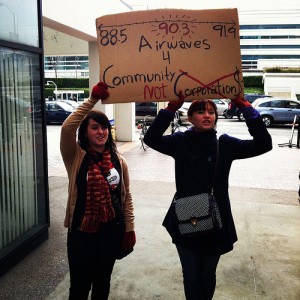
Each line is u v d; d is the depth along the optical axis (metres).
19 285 3.37
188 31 2.44
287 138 15.39
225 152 2.45
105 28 2.44
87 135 2.51
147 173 8.26
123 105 13.23
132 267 3.74
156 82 2.44
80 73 79.88
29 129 4.19
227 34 2.44
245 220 5.12
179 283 3.44
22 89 4.07
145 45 2.44
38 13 4.28
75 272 2.51
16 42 3.94
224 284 3.40
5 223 3.79
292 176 8.12
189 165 2.45
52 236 4.50
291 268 3.72
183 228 2.37
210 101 2.48
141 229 4.79
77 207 2.48
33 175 4.24
